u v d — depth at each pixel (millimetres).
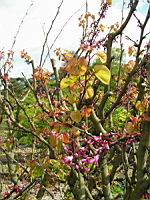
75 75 1793
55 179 2949
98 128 2521
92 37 2877
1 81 3008
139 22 2477
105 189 2637
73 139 2078
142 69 2428
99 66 1798
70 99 1999
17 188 3227
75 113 1963
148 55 2357
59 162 2355
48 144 2479
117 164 2770
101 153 2350
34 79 2943
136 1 2469
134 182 2541
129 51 2963
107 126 3121
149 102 2248
